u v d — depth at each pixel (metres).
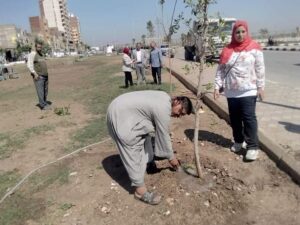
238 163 5.27
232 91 5.23
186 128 7.20
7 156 6.85
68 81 21.83
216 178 4.87
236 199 4.36
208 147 6.02
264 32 60.84
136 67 15.26
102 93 13.84
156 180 4.93
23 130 8.73
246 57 5.03
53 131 8.27
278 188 4.53
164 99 4.27
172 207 4.30
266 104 8.56
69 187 5.14
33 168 6.12
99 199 4.68
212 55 4.78
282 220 3.94
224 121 7.50
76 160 6.16
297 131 6.33
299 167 4.67
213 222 4.00
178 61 28.44
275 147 5.34
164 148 4.52
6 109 12.48
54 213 4.50
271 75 14.40
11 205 4.85
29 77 29.48
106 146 6.71
